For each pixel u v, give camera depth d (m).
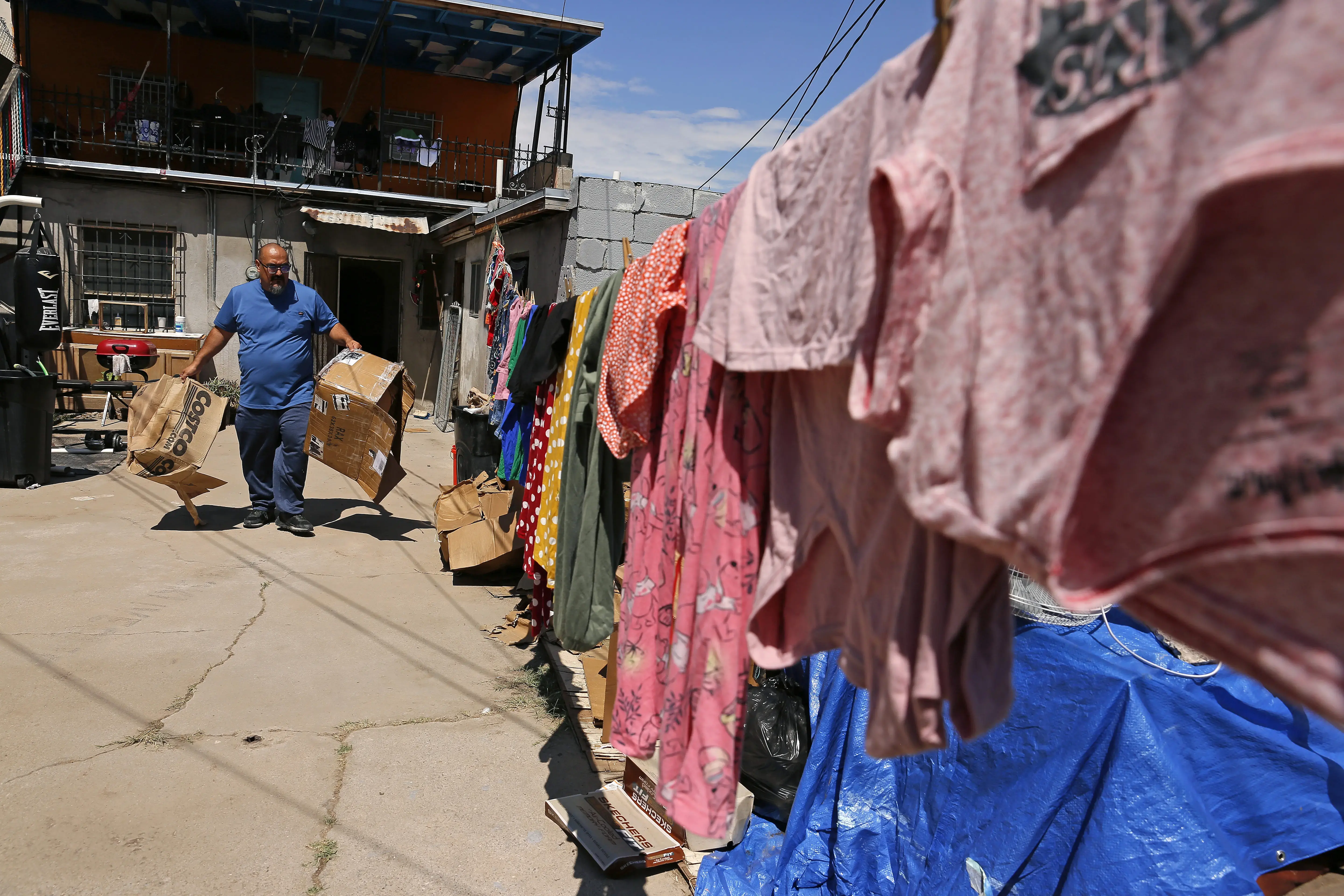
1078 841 2.34
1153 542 0.70
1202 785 2.47
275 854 2.77
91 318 13.02
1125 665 2.58
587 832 2.87
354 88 13.84
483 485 5.96
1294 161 0.56
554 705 3.91
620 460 2.65
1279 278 0.61
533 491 3.68
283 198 13.66
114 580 5.25
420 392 15.07
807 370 1.33
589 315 2.67
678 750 1.64
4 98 11.77
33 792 3.00
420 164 15.83
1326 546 0.59
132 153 14.54
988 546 0.82
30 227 12.55
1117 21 0.71
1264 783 2.48
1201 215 0.63
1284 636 0.63
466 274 13.41
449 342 12.63
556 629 2.74
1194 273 0.66
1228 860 2.21
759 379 1.51
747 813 2.88
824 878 2.69
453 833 2.94
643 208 9.12
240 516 6.98
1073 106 0.75
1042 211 0.78
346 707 3.80
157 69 14.84
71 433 10.57
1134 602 0.75
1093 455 0.74
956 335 0.86
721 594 1.54
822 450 1.29
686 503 1.70
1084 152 0.74
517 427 4.33
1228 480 0.64
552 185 9.73
